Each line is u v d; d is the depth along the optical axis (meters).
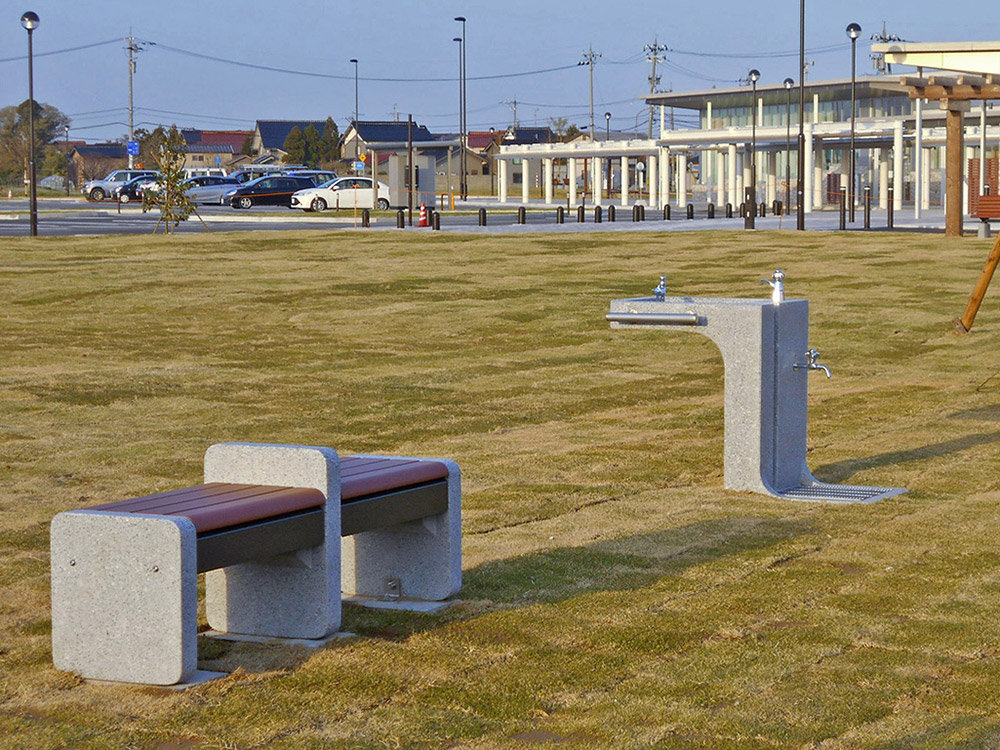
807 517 7.84
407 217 52.78
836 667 5.16
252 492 5.52
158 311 19.91
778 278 8.67
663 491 8.65
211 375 14.09
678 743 4.44
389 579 6.25
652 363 15.12
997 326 17.22
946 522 7.63
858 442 10.41
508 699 4.89
